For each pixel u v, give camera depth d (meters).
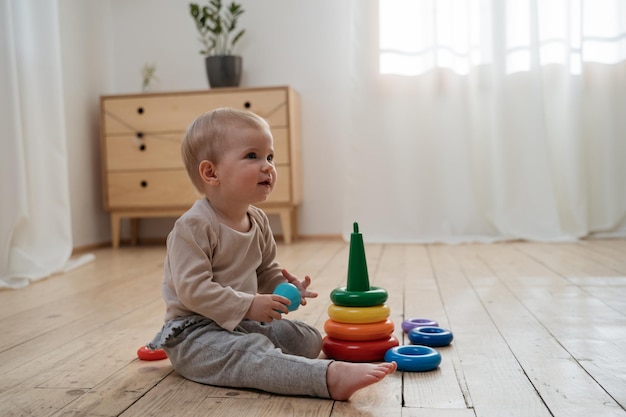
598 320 1.54
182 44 3.88
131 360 1.30
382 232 3.59
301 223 3.83
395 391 1.05
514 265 2.51
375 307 1.26
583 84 3.44
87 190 3.62
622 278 2.13
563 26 3.45
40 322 1.69
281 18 3.78
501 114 3.44
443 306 1.76
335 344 1.26
